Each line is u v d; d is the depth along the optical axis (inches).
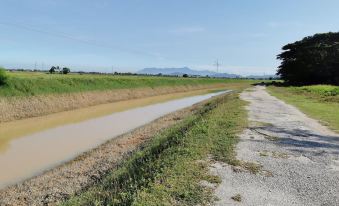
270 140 616.4
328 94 1717.5
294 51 3912.4
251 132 684.1
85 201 374.6
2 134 894.4
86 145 776.9
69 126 1035.9
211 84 4212.6
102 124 1086.4
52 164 623.5
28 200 448.8
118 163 582.6
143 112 1439.5
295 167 458.0
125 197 341.1
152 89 2539.4
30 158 663.8
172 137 663.1
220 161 469.7
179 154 490.9
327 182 401.4
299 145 585.9
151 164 453.1
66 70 3444.9
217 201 335.9
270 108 1152.8
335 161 493.0
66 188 484.4
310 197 354.9
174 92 2898.6
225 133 655.8
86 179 520.1
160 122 1101.7
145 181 378.3
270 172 433.4
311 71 3484.3
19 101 1207.6
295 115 975.0
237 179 402.0
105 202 346.6
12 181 528.7
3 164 619.8
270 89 2810.0
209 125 730.8
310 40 3902.6
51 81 1520.7
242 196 351.3
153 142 691.4
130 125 1072.2
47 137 863.7
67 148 747.4
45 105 1315.2
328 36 3895.2
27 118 1166.3
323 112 1051.3
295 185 389.1
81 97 1601.9
